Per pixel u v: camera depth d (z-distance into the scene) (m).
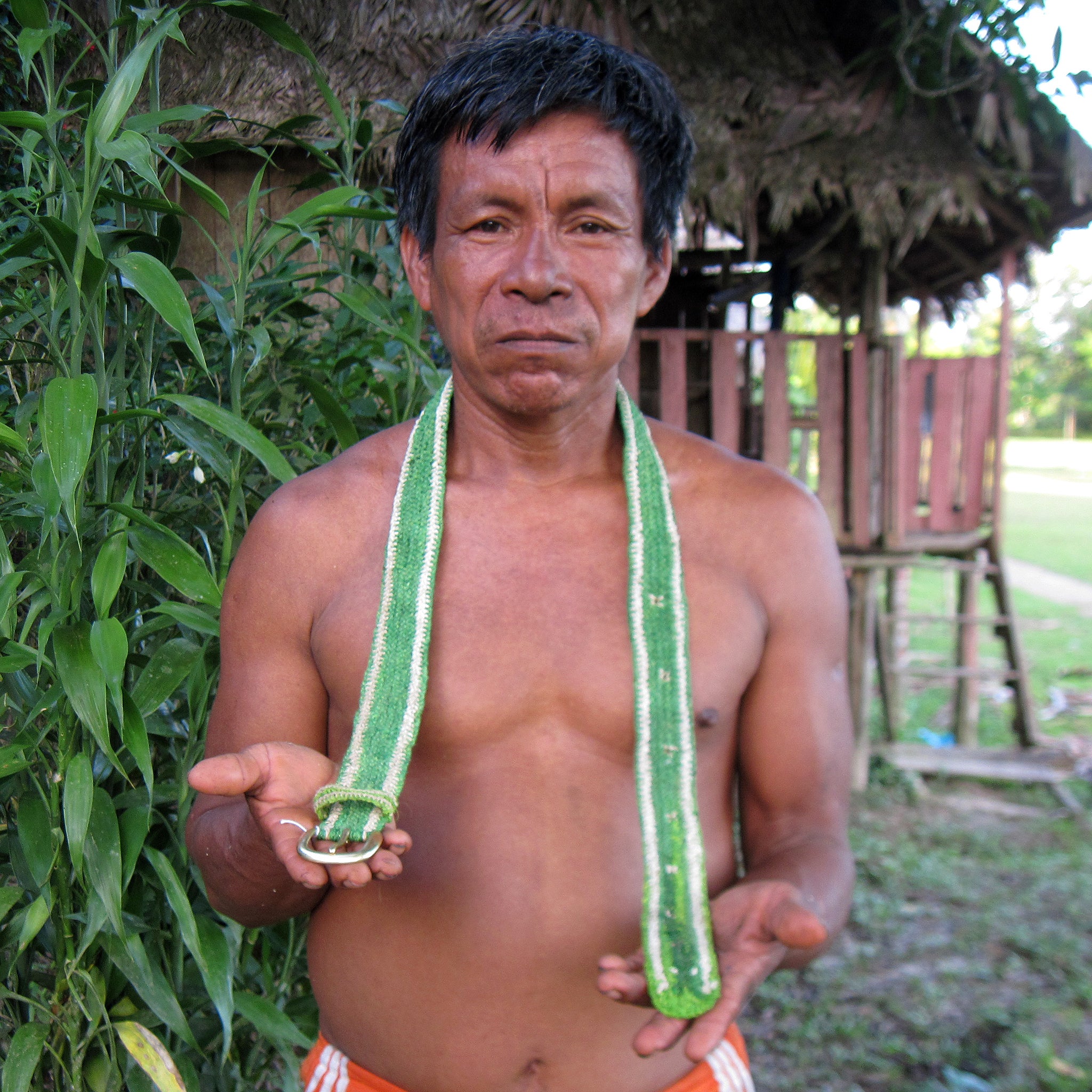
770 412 4.76
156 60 1.39
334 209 1.38
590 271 0.92
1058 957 3.20
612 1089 0.98
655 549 0.95
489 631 0.95
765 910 0.83
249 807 0.86
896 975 3.13
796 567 1.00
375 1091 1.02
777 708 0.99
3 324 1.54
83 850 1.15
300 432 1.72
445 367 2.12
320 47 2.75
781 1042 2.78
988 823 4.49
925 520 5.18
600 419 1.00
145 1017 1.38
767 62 3.85
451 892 0.95
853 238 5.04
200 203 2.71
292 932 1.49
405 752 0.87
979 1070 2.64
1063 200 4.41
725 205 3.78
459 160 0.92
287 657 1.02
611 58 0.94
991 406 5.14
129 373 1.62
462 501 1.00
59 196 1.25
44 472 1.11
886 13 3.95
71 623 1.19
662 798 0.89
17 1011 1.44
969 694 5.30
